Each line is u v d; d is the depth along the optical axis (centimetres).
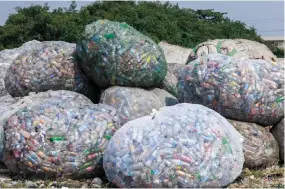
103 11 2194
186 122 539
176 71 854
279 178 617
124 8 2186
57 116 580
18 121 586
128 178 523
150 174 512
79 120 581
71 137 571
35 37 2044
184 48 1511
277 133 667
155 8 2386
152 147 519
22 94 756
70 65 738
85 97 705
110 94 689
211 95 645
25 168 580
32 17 2189
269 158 648
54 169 572
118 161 529
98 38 693
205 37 2045
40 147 568
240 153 558
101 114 596
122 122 659
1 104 724
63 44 764
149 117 561
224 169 530
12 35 2083
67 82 739
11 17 2189
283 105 651
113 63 688
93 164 580
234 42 942
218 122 561
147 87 721
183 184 513
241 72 637
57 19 2088
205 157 520
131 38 696
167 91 782
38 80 740
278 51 1981
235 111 643
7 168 646
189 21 2233
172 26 2009
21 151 574
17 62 766
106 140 582
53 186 569
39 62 745
